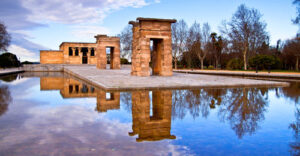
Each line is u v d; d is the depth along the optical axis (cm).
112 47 3198
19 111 590
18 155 298
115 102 707
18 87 1272
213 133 397
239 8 3547
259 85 1192
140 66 1742
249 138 371
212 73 2783
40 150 315
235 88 1098
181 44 4559
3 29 4141
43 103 722
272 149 324
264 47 4944
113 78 1478
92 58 5091
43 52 4944
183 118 505
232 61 4469
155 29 1772
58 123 464
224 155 300
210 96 824
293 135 387
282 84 1235
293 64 4241
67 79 1934
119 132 400
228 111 580
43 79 1964
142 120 487
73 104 694
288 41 4412
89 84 1376
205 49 4641
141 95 843
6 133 394
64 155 297
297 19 2547
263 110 601
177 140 358
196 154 302
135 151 310
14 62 5500
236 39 3678
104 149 318
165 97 795
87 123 463
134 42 1852
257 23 3509
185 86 1056
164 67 1816
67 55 4872
